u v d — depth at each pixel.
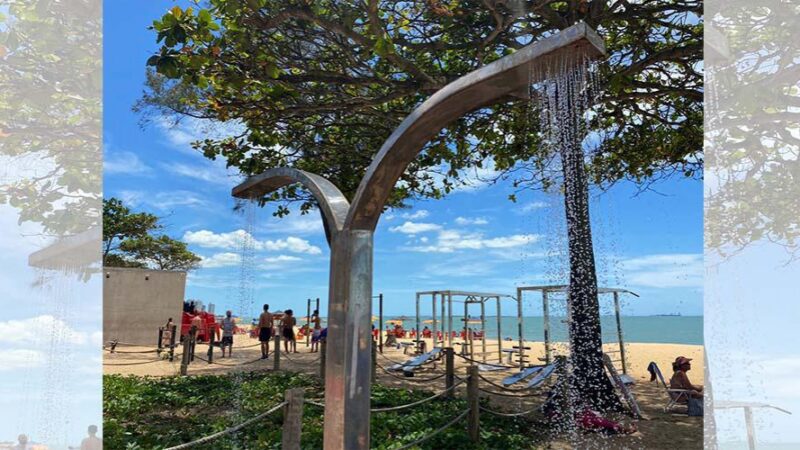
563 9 9.30
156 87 9.25
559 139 4.13
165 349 21.77
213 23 7.43
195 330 18.34
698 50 8.74
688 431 8.18
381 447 6.95
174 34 7.25
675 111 11.28
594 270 8.84
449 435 7.32
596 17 8.72
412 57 9.77
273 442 7.37
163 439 7.71
